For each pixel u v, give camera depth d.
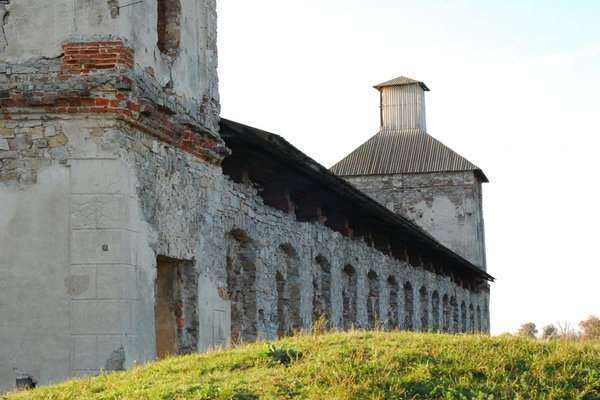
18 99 13.27
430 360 11.01
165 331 15.26
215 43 17.17
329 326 23.20
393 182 50.44
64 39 13.43
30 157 13.30
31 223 13.19
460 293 42.97
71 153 13.26
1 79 13.42
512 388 10.39
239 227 17.86
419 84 53.31
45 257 13.11
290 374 10.55
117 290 12.97
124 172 13.31
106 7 13.48
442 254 36.38
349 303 25.66
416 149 51.38
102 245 13.06
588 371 10.93
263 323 18.95
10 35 13.53
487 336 12.48
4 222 13.22
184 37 15.77
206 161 16.30
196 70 16.17
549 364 11.12
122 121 13.36
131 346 13.11
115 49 13.39
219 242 16.69
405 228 29.03
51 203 13.20
